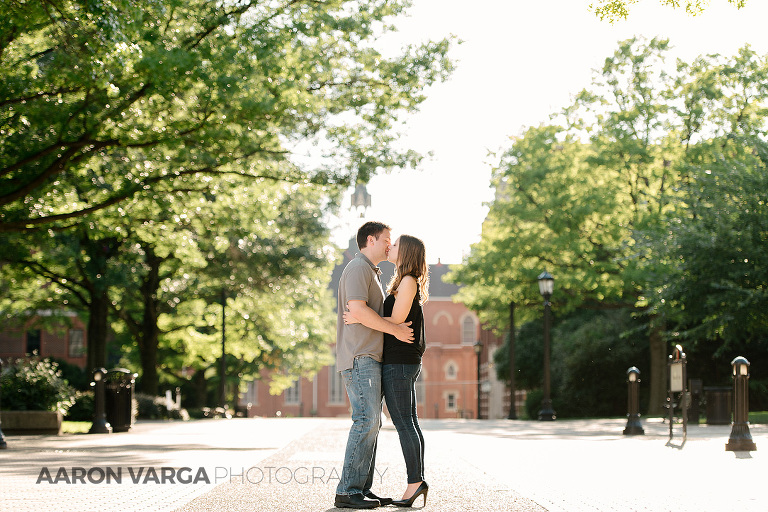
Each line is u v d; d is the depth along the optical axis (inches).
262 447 498.0
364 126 759.7
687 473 337.7
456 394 3747.5
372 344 243.6
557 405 1529.3
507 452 467.2
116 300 1365.7
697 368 1302.9
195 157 682.2
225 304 1406.3
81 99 605.0
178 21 625.9
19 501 243.1
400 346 243.4
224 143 648.4
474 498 255.8
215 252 1282.0
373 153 751.1
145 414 1200.8
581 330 1462.8
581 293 1323.8
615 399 1488.7
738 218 938.1
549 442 571.5
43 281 1263.5
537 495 262.8
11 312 1401.3
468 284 1503.4
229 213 840.9
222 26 643.5
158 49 556.4
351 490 235.8
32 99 594.2
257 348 1606.8
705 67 1268.5
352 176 745.0
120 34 462.6
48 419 679.7
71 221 781.9
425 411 3725.4
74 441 570.3
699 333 984.3
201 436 647.8
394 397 241.9
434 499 253.8
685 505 238.7
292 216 1358.3
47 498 250.5
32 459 395.2
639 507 234.4
